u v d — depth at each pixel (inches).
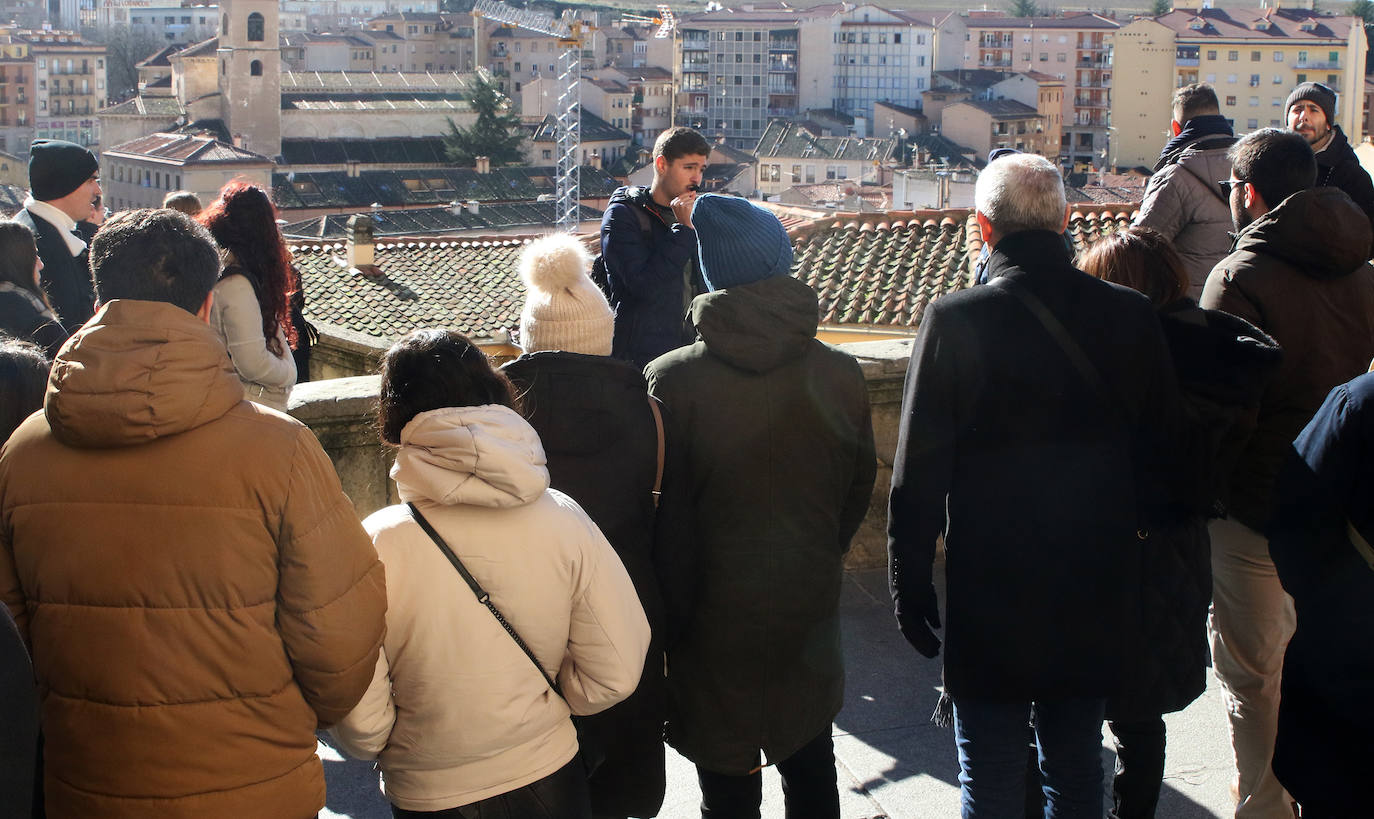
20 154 5246.1
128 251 82.5
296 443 84.8
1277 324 125.1
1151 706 114.1
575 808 96.4
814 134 4296.3
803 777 120.8
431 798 93.3
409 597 90.7
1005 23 5531.5
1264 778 129.1
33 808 89.2
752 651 114.5
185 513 81.5
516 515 92.1
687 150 164.1
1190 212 191.5
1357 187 189.2
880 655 166.2
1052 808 113.4
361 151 4370.1
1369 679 96.4
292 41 6486.2
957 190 3078.2
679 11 7588.6
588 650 95.0
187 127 4261.8
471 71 6471.5
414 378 92.3
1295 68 4591.5
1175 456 111.8
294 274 175.0
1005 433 107.5
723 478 113.0
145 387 80.1
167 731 82.4
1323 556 97.9
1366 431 95.3
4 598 84.7
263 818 84.5
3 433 95.2
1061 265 109.1
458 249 1245.7
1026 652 107.7
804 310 113.4
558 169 3597.4
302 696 86.6
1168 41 4731.8
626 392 108.1
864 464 119.5
